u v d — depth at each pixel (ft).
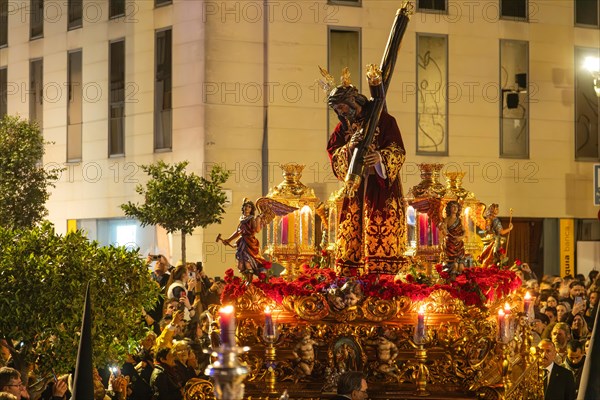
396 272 47.78
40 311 47.42
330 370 45.09
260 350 45.52
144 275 50.55
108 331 49.01
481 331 45.73
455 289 45.68
